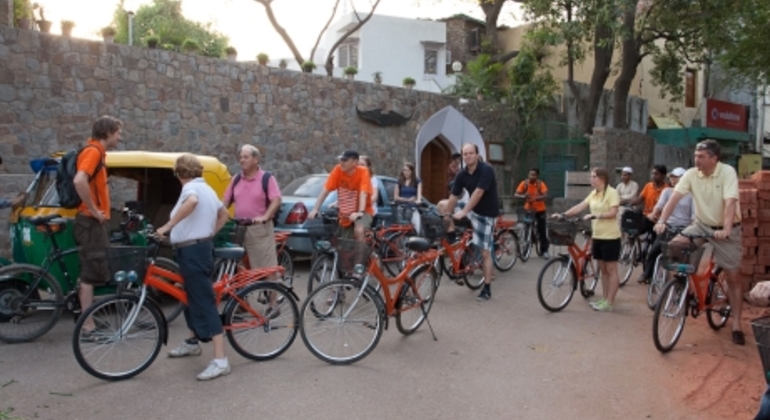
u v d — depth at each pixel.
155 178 8.35
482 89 22.17
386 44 29.25
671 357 6.30
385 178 12.23
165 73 14.32
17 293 6.28
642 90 29.23
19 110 12.46
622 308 8.47
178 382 5.35
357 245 6.07
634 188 11.92
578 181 19.92
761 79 22.28
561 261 8.25
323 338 5.96
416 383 5.45
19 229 7.06
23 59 12.48
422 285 6.91
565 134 22.42
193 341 6.03
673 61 23.41
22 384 5.23
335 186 8.35
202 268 5.44
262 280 6.00
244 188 7.23
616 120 22.16
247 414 4.71
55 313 6.49
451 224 8.52
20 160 12.48
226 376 5.51
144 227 6.88
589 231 8.70
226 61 15.32
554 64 27.25
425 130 17.94
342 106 17.56
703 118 27.55
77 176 5.99
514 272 11.17
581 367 5.96
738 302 6.82
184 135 14.65
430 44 29.94
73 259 6.70
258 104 15.89
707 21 19.25
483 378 5.61
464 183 8.66
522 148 22.38
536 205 12.73
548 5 19.31
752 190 8.46
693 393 5.30
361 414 4.76
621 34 18.36
